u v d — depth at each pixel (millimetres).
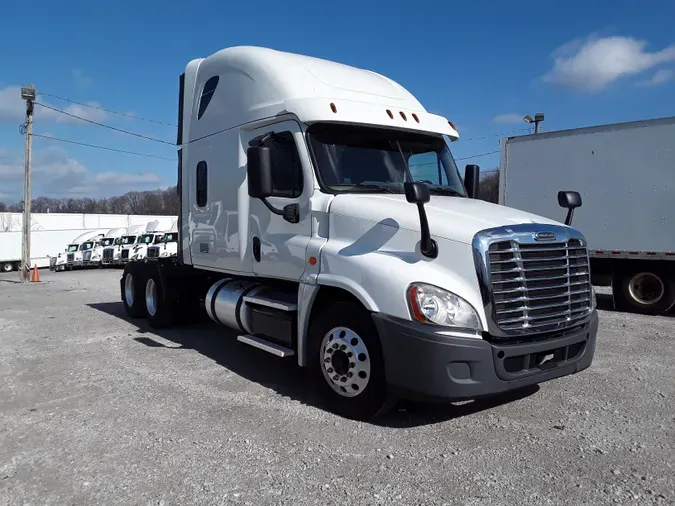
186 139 7562
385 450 4141
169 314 8883
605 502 3383
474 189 6570
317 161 5289
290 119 5480
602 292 13805
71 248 35062
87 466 3934
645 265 10953
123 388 5781
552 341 4543
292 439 4359
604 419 4785
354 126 5523
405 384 4281
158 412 5023
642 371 6332
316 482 3652
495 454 4070
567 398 5340
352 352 4719
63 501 3447
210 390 5668
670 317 10492
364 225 4863
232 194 6434
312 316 5258
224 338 8344
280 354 5449
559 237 4672
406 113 5820
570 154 11984
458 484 3615
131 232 32125
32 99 24219
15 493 3557
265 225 5895
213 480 3693
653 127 10781
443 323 4191
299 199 5406
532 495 3471
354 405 4762
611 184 11352
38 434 4551
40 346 8023
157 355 7262
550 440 4328
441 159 6074
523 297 4387
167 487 3607
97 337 8609
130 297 10250
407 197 4375
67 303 13633
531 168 12672
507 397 5371
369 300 4516
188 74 7543
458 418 4809
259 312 6023
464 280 4309
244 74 6266
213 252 6922
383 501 3410
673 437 4395
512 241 4363
